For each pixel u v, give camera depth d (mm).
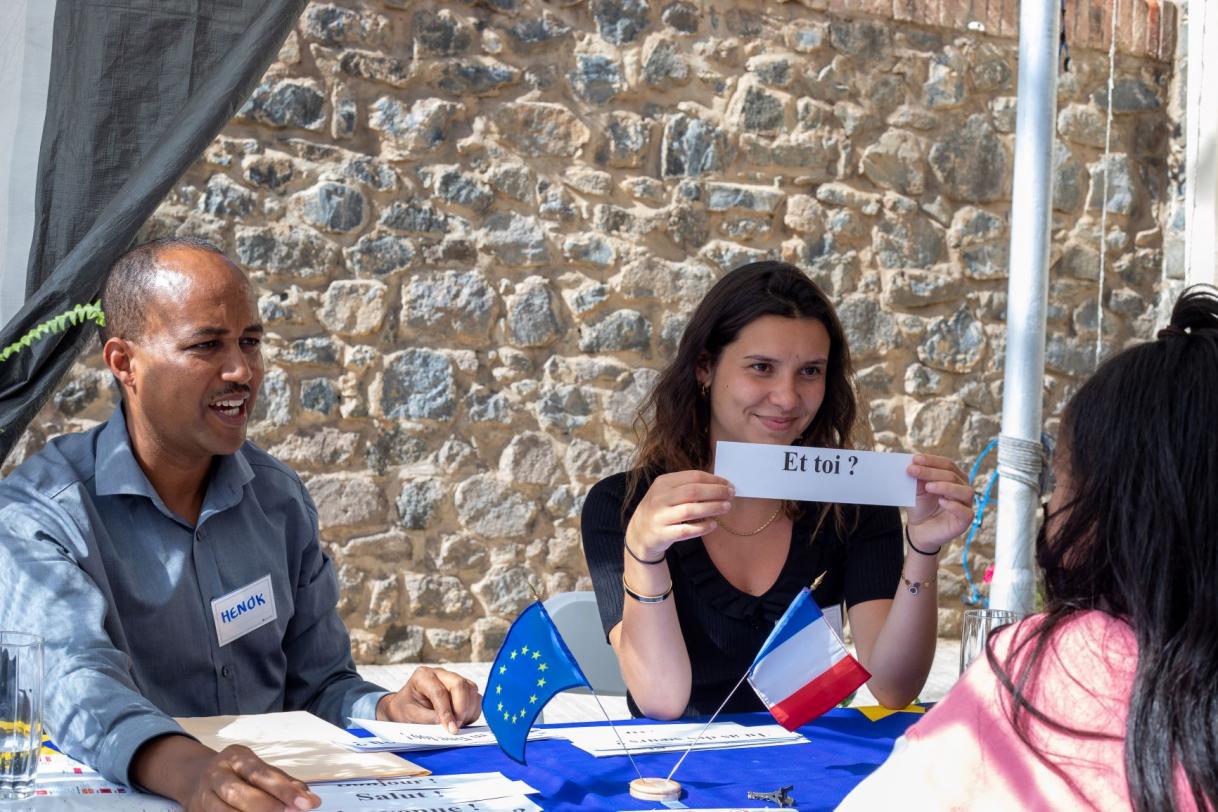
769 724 1976
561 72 5250
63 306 2285
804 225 5582
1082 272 6039
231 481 2152
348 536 4957
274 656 2207
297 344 4902
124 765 1510
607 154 5301
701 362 2377
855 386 2588
